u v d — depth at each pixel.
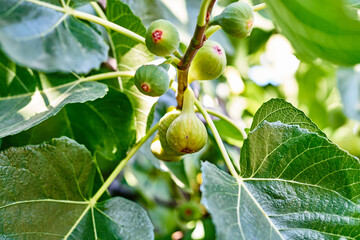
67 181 0.52
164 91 0.48
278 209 0.48
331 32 0.37
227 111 0.86
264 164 0.49
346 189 0.48
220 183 0.45
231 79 0.91
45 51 0.42
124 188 0.94
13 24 0.42
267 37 0.90
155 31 0.45
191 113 0.49
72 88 0.55
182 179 0.72
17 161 0.50
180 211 0.90
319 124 1.08
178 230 1.03
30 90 0.54
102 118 0.61
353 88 0.97
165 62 0.47
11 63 0.54
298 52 0.41
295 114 0.52
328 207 0.48
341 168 0.48
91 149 0.63
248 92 0.95
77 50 0.46
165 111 0.71
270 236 0.45
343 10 0.35
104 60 0.48
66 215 0.51
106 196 0.56
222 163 0.83
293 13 0.37
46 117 0.49
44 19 0.46
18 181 0.49
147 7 0.74
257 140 0.50
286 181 0.49
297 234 0.47
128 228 0.52
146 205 0.98
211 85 0.83
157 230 1.01
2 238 0.47
